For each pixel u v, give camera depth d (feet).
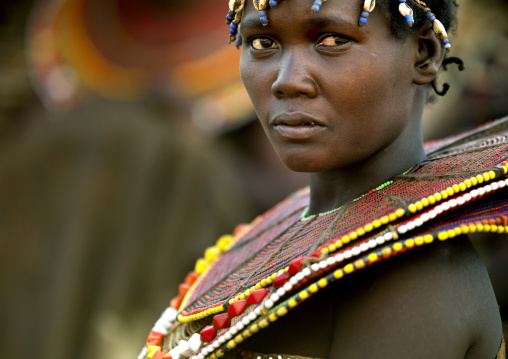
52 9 51.67
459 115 43.11
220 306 13.91
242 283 14.39
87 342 48.44
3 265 49.08
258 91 13.97
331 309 13.32
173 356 14.28
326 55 13.28
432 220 12.67
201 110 49.93
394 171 14.67
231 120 50.03
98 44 51.21
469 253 13.39
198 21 50.39
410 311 12.33
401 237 12.33
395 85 13.75
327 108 13.34
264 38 13.87
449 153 15.84
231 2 14.43
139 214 48.60
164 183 49.03
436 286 12.47
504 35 42.96
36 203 49.67
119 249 48.47
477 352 13.16
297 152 13.61
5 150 51.52
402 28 13.60
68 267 48.01
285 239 15.35
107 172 49.08
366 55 13.23
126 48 50.88
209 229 48.75
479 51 42.80
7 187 50.24
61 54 51.65
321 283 12.05
